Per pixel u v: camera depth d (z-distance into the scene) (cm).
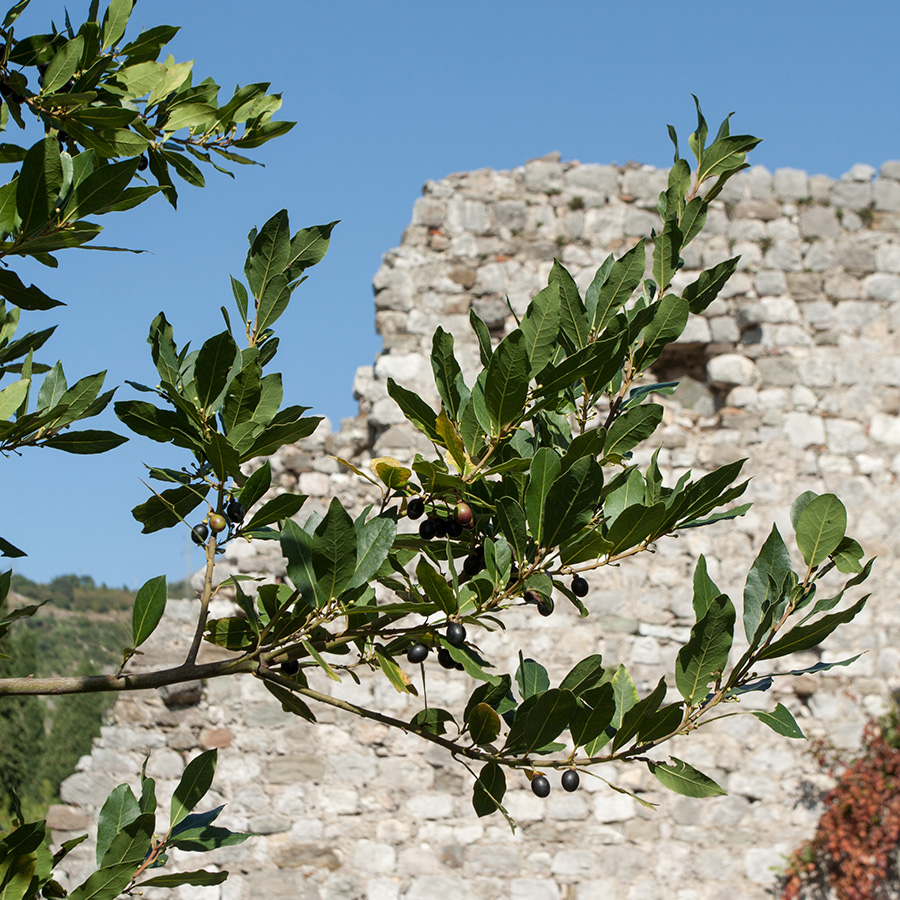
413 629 229
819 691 753
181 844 246
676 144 249
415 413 220
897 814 709
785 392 805
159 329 235
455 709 725
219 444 221
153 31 279
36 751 1623
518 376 208
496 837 707
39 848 238
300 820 704
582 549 213
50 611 2542
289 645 230
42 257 229
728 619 217
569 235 819
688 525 225
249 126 292
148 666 719
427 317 801
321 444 795
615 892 701
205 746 714
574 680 238
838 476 792
